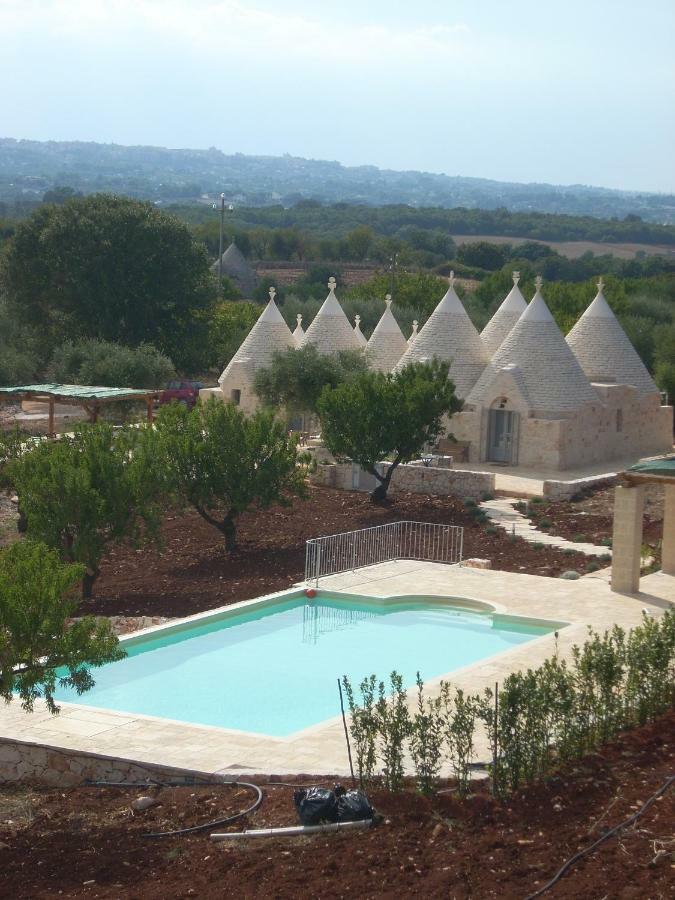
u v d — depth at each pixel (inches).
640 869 446.0
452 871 455.5
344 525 1305.4
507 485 1485.0
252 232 5556.1
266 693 787.4
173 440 1171.9
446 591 1011.9
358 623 964.0
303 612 998.4
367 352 1882.4
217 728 664.4
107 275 2564.0
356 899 441.1
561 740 569.3
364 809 510.0
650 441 1807.3
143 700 773.9
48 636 590.6
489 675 754.2
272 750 623.8
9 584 588.4
